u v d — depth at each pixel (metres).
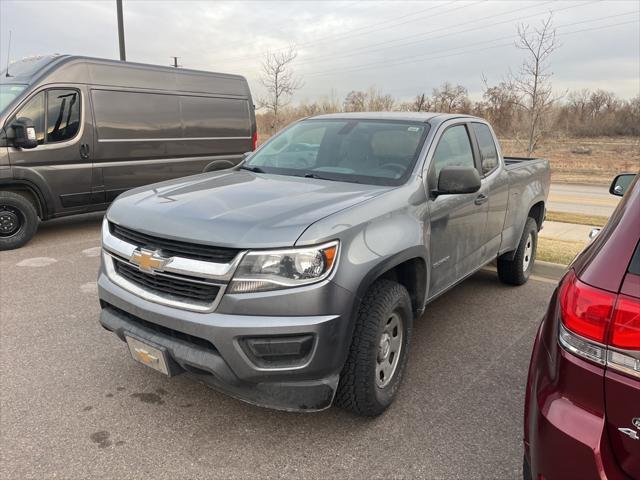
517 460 2.76
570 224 9.36
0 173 6.84
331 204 2.91
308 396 2.60
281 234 2.54
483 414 3.19
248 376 2.54
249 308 2.51
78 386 3.41
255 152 4.53
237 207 2.88
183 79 9.01
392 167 3.61
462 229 4.00
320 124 4.43
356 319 2.72
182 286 2.71
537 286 5.80
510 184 4.95
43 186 7.28
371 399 2.92
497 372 3.74
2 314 4.62
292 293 2.50
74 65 7.54
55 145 7.32
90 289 5.36
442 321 4.72
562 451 1.72
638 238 1.71
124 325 2.95
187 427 2.99
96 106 7.75
